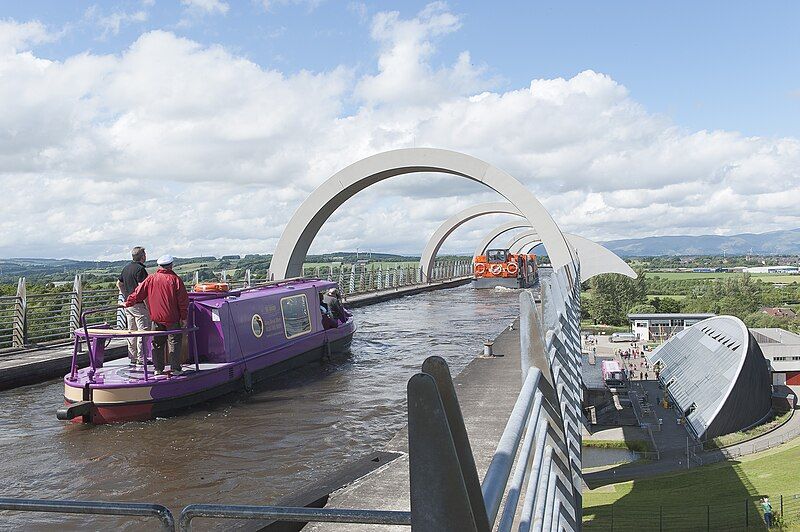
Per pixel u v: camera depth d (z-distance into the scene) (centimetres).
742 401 4844
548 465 313
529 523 231
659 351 7644
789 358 7394
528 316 386
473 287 4959
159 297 998
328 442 848
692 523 2611
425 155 2372
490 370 1106
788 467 3416
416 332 2012
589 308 13350
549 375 383
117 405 934
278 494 671
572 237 4019
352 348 1680
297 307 1411
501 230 6400
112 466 759
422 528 162
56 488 695
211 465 761
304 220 2503
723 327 6450
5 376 1265
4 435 891
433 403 160
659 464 3619
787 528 2503
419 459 162
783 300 15112
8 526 610
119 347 1574
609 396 4772
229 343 1141
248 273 2500
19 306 1580
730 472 3359
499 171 2306
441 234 4938
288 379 1258
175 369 1025
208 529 590
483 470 591
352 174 2455
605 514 2761
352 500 546
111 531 600
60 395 1208
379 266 4384
